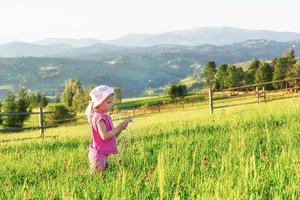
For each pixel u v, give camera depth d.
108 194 5.19
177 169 6.32
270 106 20.11
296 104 18.77
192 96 169.12
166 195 5.03
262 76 172.75
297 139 8.82
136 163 7.46
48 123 94.62
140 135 12.89
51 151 11.03
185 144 9.40
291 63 168.50
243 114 17.03
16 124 110.50
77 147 12.16
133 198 5.19
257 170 5.71
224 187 4.80
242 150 7.11
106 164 7.47
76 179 6.53
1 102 138.88
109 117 7.55
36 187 6.30
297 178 5.14
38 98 186.00
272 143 8.73
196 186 5.18
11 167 8.59
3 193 6.02
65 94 189.12
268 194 4.93
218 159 6.95
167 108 91.56
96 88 7.46
